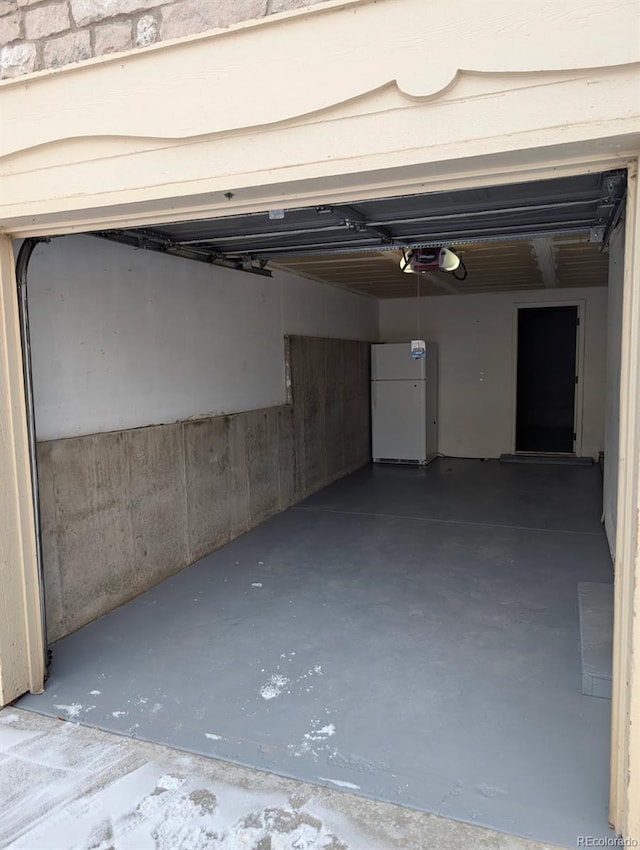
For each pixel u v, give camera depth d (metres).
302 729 2.21
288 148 1.75
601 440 7.39
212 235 3.29
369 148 1.66
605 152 1.53
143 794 1.89
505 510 5.24
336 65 1.66
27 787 1.93
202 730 2.22
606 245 3.93
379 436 7.56
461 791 1.87
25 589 2.46
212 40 1.79
